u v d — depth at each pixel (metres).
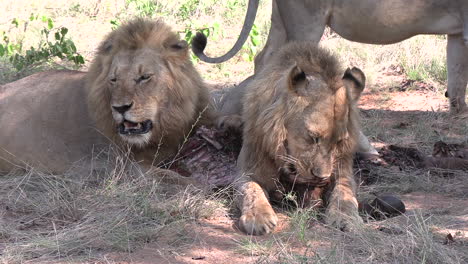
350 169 9.62
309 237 8.65
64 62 19.16
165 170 10.41
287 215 9.52
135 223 9.16
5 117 11.23
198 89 10.91
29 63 17.45
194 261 8.12
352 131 9.16
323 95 8.76
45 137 11.02
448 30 14.58
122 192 9.80
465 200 10.41
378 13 14.45
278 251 8.16
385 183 11.05
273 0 15.58
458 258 7.88
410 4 14.33
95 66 10.55
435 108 16.70
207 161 10.66
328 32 21.53
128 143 10.41
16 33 22.39
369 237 8.41
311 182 9.05
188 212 9.48
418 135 14.31
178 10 25.19
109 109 10.35
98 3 27.03
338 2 14.67
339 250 8.20
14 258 8.10
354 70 9.15
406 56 19.95
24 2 27.45
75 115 10.98
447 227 9.05
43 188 10.37
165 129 10.37
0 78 16.69
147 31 10.25
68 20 25.36
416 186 10.96
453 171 11.62
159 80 10.07
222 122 10.84
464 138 14.06
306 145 8.77
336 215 8.91
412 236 8.25
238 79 18.78
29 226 9.25
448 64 15.59
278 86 9.20
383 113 16.19
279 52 9.70
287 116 8.87
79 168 10.76
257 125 9.27
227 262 8.09
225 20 24.95
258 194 9.30
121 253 8.35
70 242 8.50
